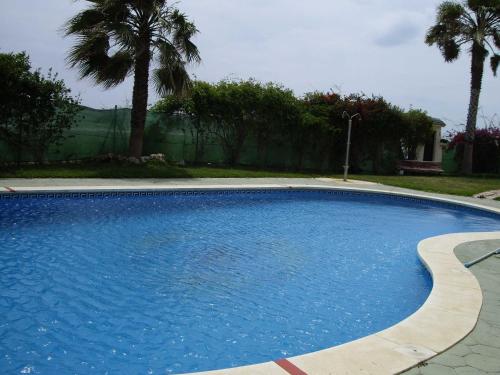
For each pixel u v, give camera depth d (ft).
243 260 21.86
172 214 31.73
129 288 16.94
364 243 27.58
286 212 36.68
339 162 75.25
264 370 9.61
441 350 11.07
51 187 32.24
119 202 33.65
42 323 13.43
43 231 24.09
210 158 62.08
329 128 70.95
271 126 65.92
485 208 41.47
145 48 45.47
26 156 43.80
